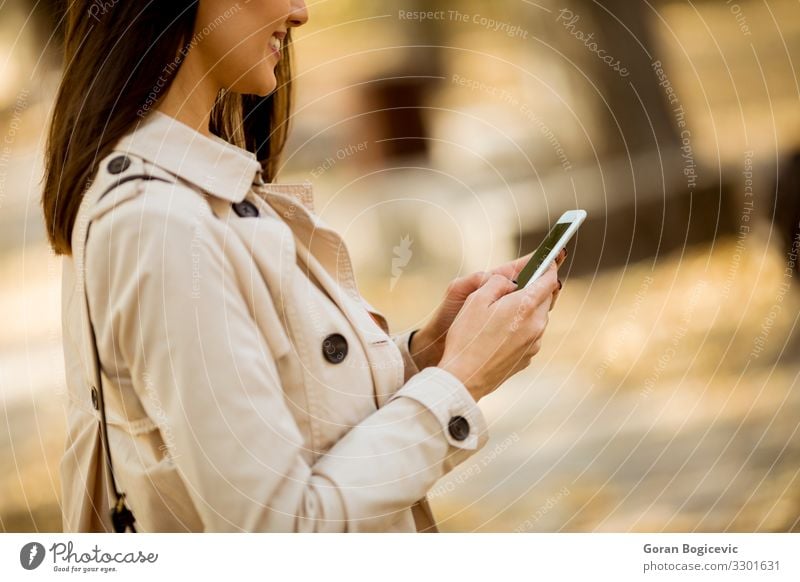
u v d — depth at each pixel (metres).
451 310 2.40
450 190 8.55
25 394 7.43
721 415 6.05
